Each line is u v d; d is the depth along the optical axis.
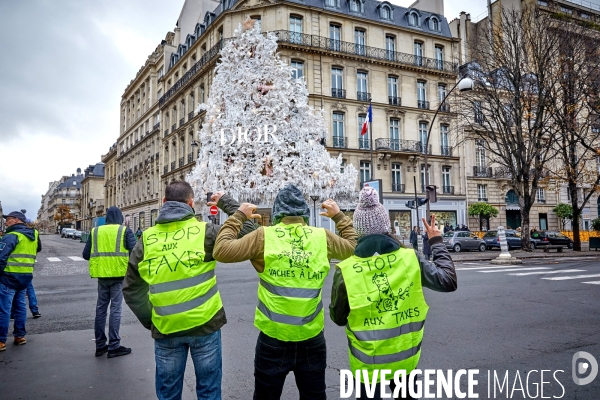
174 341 2.59
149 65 47.59
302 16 29.39
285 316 2.43
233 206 2.99
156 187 44.00
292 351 2.48
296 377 2.60
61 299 8.83
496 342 5.23
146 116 48.47
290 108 9.50
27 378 4.04
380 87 31.92
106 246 4.72
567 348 4.96
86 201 96.38
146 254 2.65
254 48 8.73
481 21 36.72
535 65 20.59
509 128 21.97
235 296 8.75
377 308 2.28
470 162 35.06
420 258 2.45
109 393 3.67
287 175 8.95
